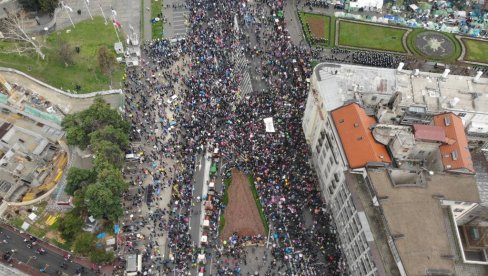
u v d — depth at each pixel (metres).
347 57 153.62
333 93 108.12
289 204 111.94
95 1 169.88
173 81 140.25
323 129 110.06
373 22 168.50
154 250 104.62
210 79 138.75
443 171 96.44
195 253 104.12
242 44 151.25
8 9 160.25
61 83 140.88
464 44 162.62
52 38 155.12
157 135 126.00
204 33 154.12
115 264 103.88
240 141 123.38
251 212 112.31
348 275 101.31
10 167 119.00
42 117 128.62
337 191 103.56
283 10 169.00
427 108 109.62
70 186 109.38
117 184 105.25
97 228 109.50
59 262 104.44
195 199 114.00
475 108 112.00
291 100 134.00
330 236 107.75
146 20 163.38
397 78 114.19
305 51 151.25
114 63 140.12
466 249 98.94
